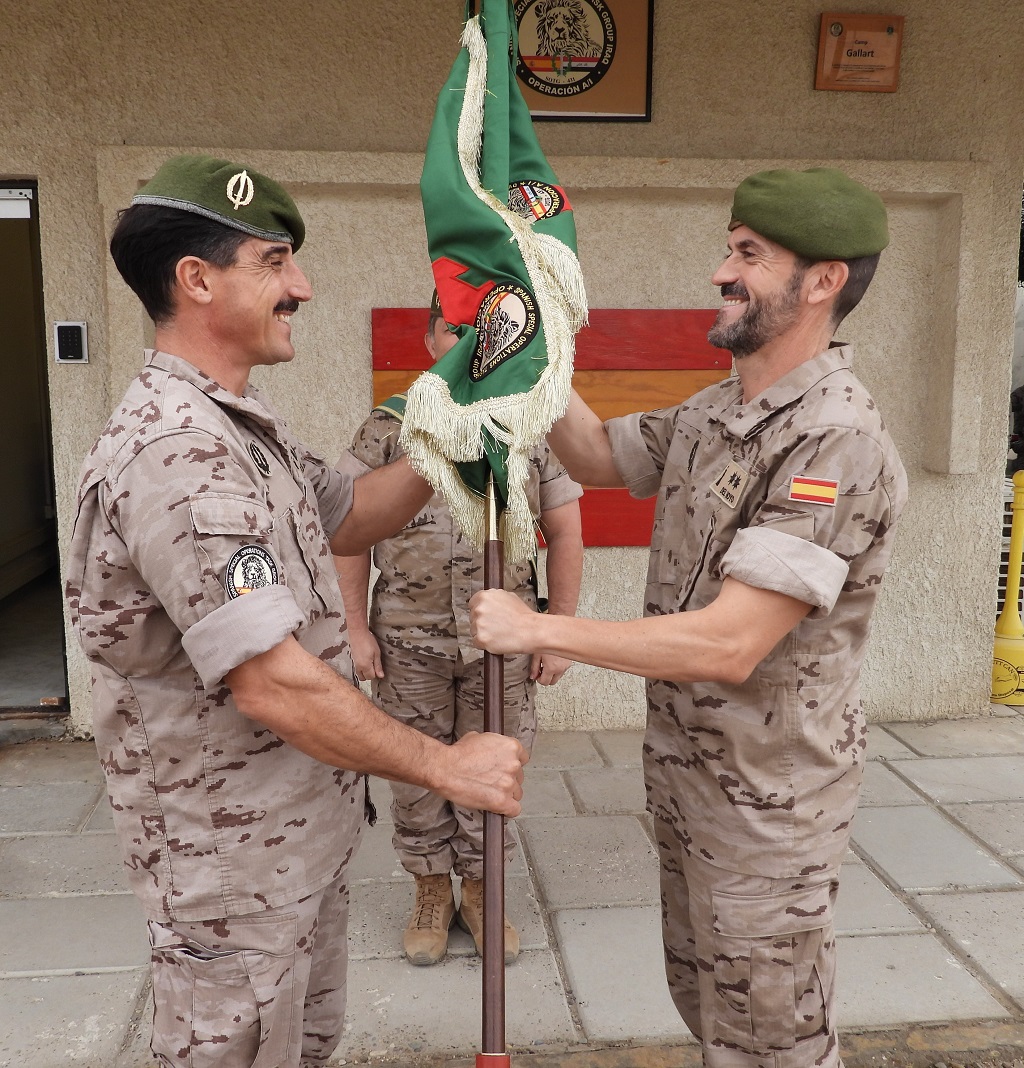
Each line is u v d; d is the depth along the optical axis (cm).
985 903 263
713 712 148
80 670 368
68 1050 205
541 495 231
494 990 129
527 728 233
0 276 630
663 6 344
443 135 166
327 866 139
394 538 227
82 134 337
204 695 127
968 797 328
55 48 331
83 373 350
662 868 172
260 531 121
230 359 135
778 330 146
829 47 347
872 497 137
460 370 158
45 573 695
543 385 152
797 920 147
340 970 159
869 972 232
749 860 147
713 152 354
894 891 270
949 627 394
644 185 347
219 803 129
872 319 374
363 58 339
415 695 231
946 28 352
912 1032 212
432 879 242
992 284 370
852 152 358
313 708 122
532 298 157
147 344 343
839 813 150
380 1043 208
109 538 121
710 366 366
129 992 223
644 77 346
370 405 363
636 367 364
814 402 141
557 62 344
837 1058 155
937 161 355
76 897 262
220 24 333
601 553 377
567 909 258
